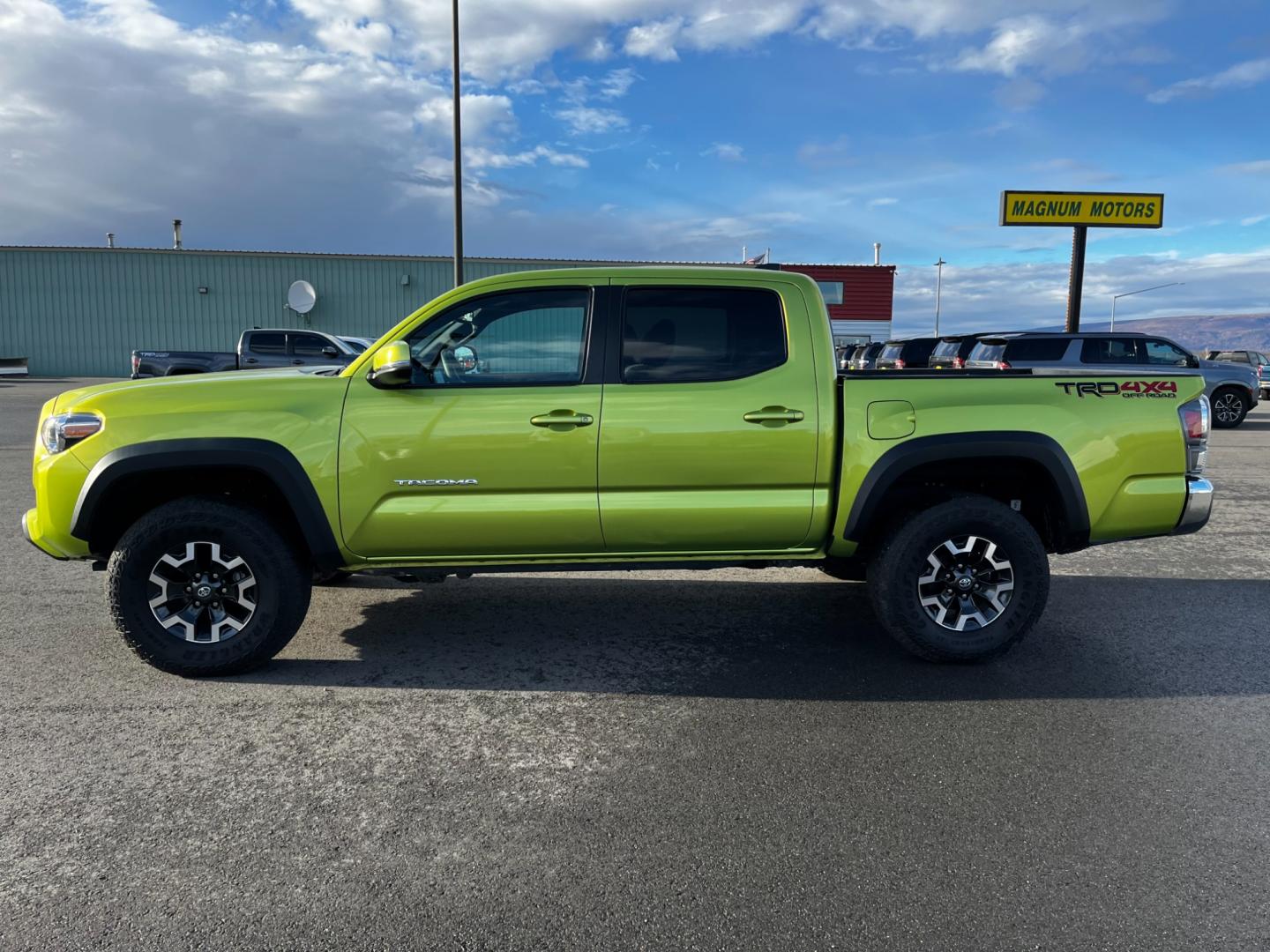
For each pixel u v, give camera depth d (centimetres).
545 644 451
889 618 412
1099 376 418
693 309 404
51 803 287
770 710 368
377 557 399
